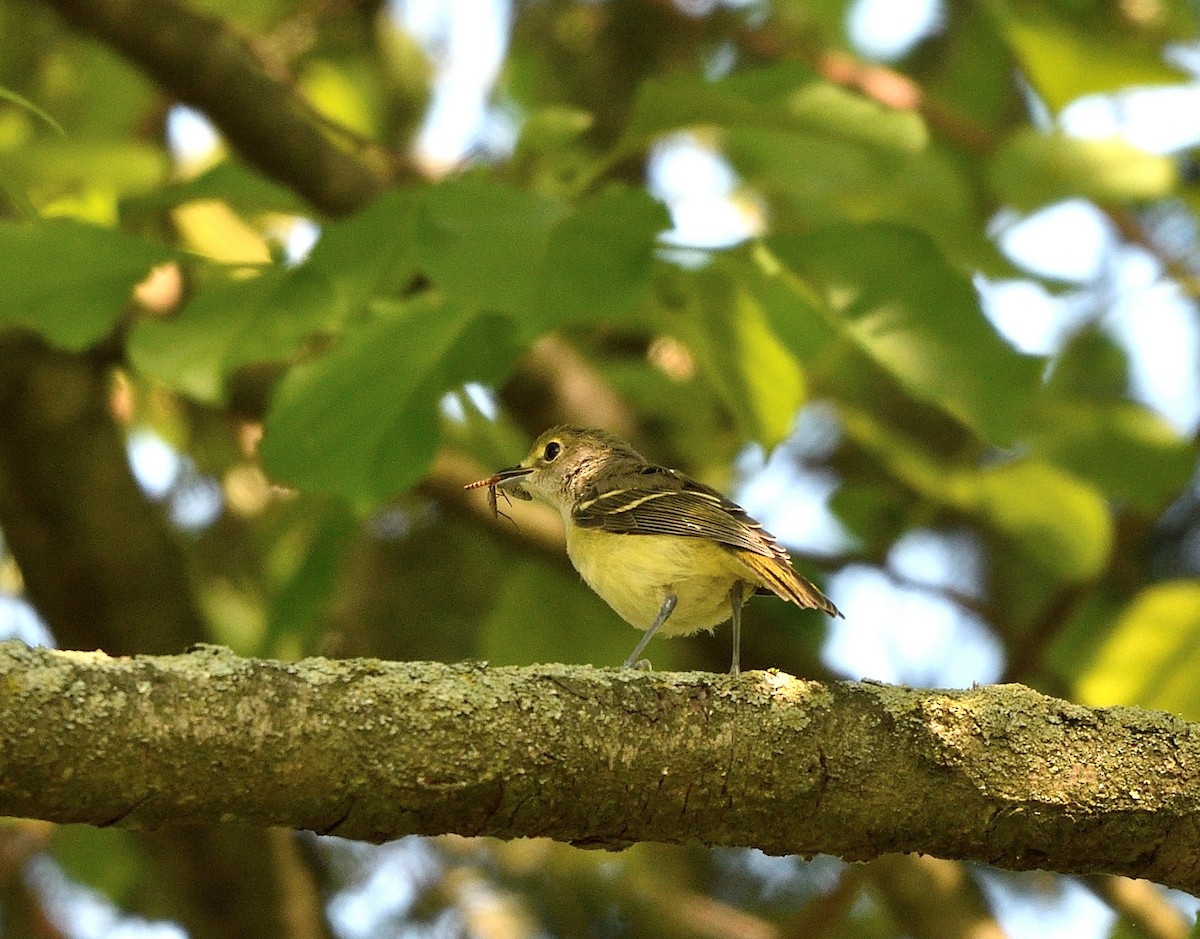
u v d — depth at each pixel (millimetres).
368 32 15375
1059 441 11352
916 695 6586
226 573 14367
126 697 5500
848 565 13094
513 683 6086
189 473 14914
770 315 9039
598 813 6172
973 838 6547
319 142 12234
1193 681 10531
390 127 15430
